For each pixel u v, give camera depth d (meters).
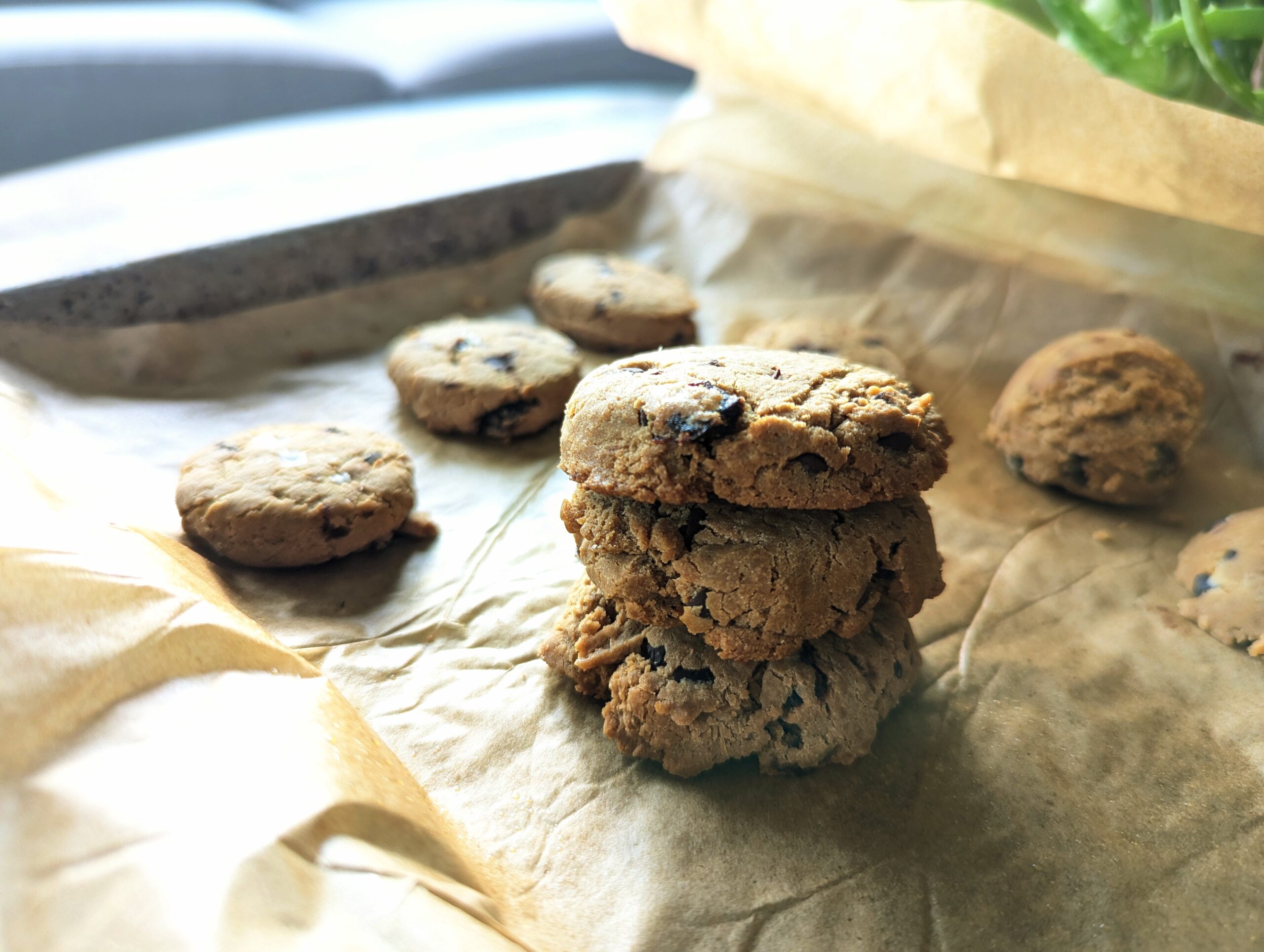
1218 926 0.13
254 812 0.11
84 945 0.09
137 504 0.19
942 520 0.21
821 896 0.13
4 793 0.10
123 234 0.25
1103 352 0.22
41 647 0.11
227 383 0.24
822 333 0.24
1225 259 0.22
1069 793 0.15
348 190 0.28
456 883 0.12
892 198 0.27
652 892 0.13
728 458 0.14
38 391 0.22
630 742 0.15
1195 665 0.17
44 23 0.39
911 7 0.21
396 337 0.27
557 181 0.30
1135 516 0.21
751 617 0.14
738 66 0.26
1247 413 0.22
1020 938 0.13
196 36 0.39
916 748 0.15
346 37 0.46
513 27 0.46
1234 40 0.20
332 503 0.18
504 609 0.18
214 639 0.13
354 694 0.16
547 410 0.23
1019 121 0.21
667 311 0.26
